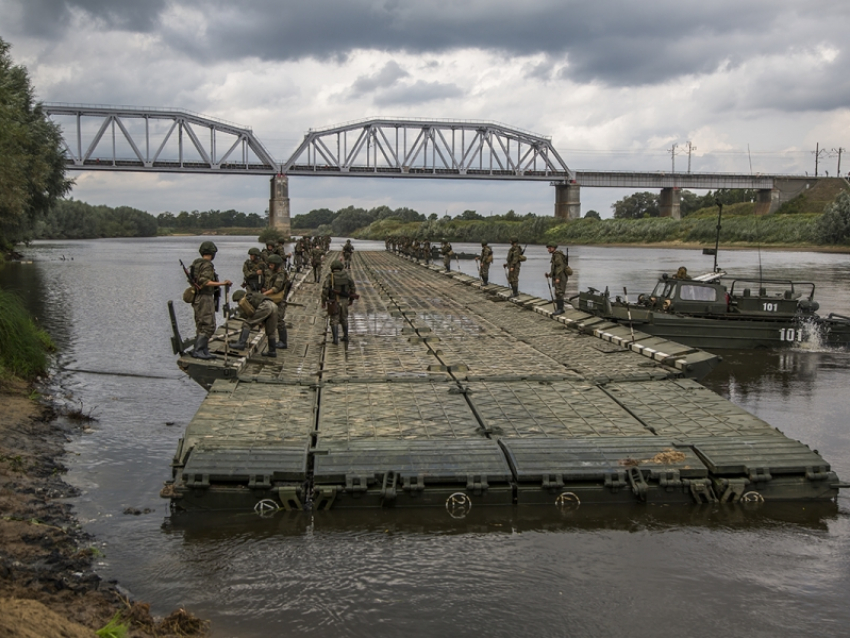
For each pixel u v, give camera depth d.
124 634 6.02
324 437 10.18
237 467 8.98
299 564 7.74
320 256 37.78
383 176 159.00
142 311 32.69
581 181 163.25
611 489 9.13
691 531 8.55
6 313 17.19
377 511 8.92
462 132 160.12
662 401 12.05
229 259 83.62
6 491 9.44
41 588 6.77
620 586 7.36
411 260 60.91
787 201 149.75
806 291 41.00
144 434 13.35
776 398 16.34
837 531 8.59
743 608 6.98
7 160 37.25
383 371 14.27
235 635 6.45
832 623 6.74
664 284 22.84
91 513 9.16
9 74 45.50
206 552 8.02
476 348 17.17
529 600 7.07
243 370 13.86
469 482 8.98
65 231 177.38
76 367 19.69
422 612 6.85
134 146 142.25
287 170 154.38
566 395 12.43
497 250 124.75
